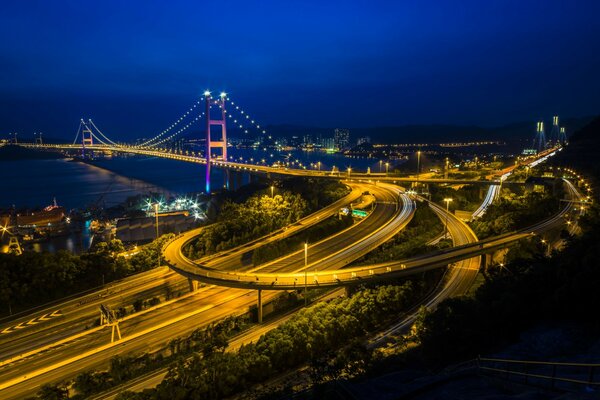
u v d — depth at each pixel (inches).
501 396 846.5
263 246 3794.3
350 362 1673.2
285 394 1503.4
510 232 3836.1
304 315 2310.5
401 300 2647.6
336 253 3533.5
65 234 6343.5
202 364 1889.8
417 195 5910.4
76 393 1993.1
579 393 724.0
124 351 2373.3
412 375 1418.6
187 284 3348.9
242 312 2795.3
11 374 2178.9
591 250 1648.6
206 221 5969.5
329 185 6422.2
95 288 3319.4
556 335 1378.0
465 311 1812.3
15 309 2940.5
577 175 6968.5
